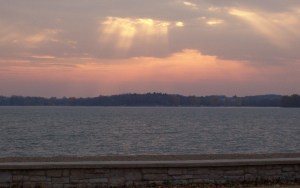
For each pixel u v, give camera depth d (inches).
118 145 1498.5
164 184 482.9
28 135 1905.8
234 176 498.9
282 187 480.7
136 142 1617.9
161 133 2129.7
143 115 5634.8
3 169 455.5
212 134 2075.5
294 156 655.8
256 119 4335.6
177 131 2288.4
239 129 2527.1
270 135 2050.9
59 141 1641.2
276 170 509.4
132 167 477.4
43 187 461.7
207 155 671.8
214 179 494.0
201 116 5305.1
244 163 498.9
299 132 2294.5
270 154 687.7
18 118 3986.2
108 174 474.9
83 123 3191.4
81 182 470.0
